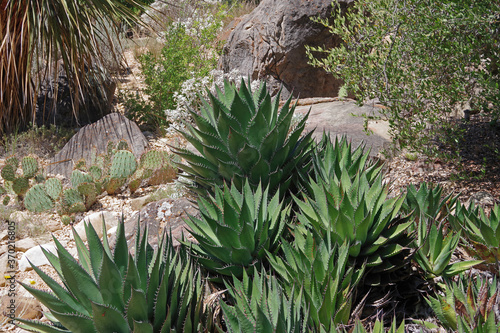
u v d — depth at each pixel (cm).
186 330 199
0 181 610
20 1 665
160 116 759
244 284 219
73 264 188
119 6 706
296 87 753
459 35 356
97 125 701
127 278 184
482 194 371
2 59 654
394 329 210
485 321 211
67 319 184
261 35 757
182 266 243
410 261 253
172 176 592
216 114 282
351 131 525
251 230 237
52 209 529
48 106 767
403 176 441
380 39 418
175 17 1171
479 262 253
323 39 722
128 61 1100
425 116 394
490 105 468
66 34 670
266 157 279
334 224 236
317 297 214
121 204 550
